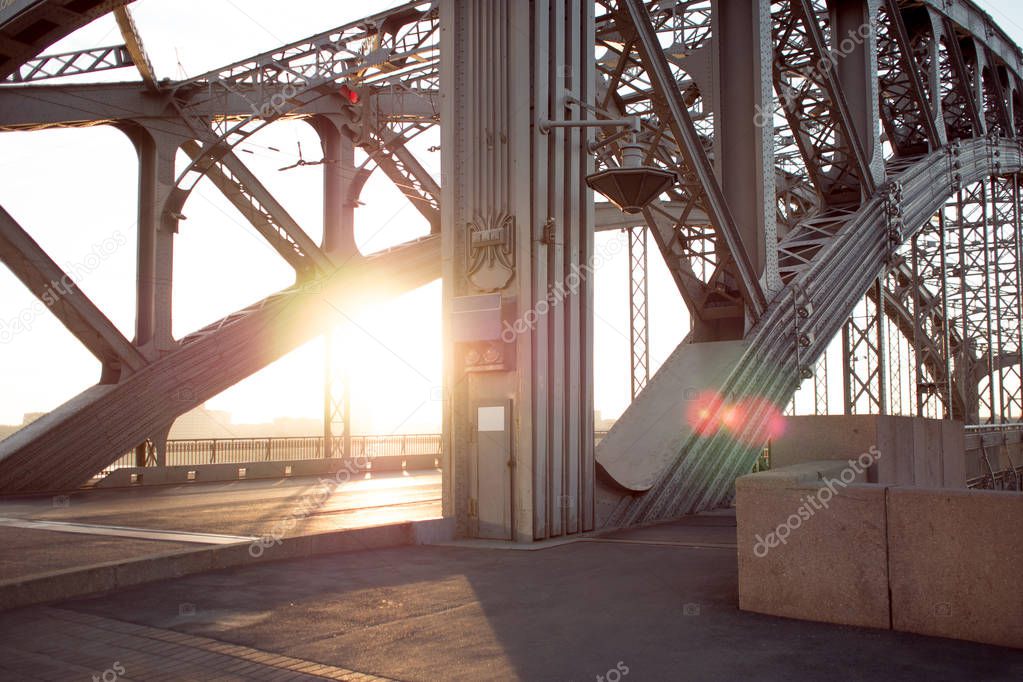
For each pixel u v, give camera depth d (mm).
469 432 12547
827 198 23766
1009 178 36844
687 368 16953
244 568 9766
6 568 10070
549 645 6391
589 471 13016
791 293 18547
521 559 10367
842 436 10750
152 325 28109
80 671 5773
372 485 28531
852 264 21578
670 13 19203
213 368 29578
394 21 26375
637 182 11414
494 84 12500
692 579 8938
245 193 30906
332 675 5680
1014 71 36812
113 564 8625
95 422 26188
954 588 6551
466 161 12758
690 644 6387
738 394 16688
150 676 5656
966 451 20438
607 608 7633
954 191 29031
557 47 12578
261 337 31188
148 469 28375
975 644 6355
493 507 12164
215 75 28000
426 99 32500
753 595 7453
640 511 14156
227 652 6250
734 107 18641
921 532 6723
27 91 25125
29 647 6402
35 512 18500
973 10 32156
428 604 7852
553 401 12367
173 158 28484
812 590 7168
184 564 9320
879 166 23547
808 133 22297
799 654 6109
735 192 18547
